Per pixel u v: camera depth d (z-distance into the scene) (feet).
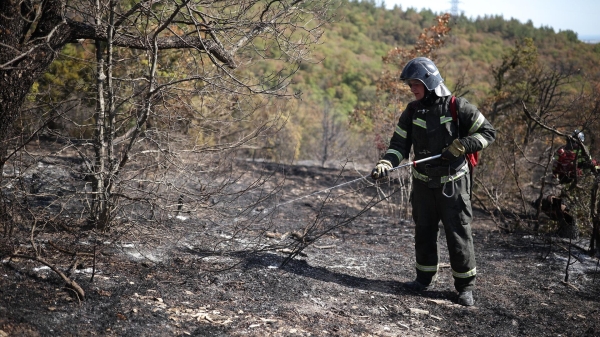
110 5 15.78
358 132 53.52
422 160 14.47
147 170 16.74
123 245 15.55
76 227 16.08
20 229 15.10
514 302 14.96
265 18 17.71
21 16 13.73
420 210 15.14
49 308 10.87
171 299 12.35
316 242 19.95
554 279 17.37
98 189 15.71
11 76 13.69
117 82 17.94
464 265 14.48
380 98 37.37
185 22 16.29
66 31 15.21
